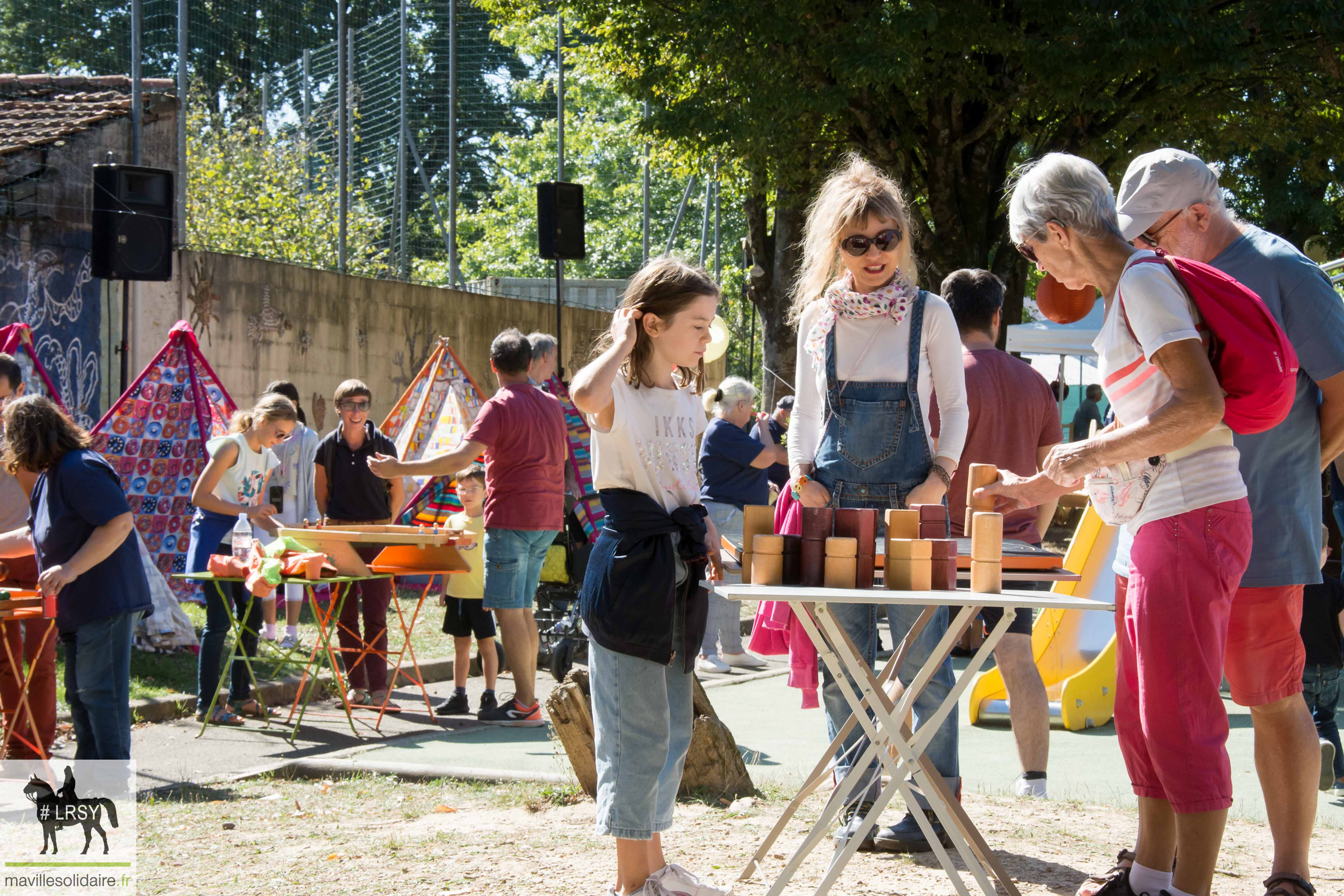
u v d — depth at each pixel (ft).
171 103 49.32
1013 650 17.03
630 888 11.18
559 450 23.79
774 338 61.98
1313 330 11.39
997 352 17.61
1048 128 62.80
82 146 46.21
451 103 69.87
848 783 10.64
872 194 13.29
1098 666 22.75
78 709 17.42
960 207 59.16
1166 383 10.25
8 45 55.06
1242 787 18.07
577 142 157.58
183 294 47.78
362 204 84.89
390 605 34.96
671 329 11.26
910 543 10.47
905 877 12.45
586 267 156.66
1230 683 11.55
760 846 12.91
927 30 50.96
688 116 55.52
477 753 21.15
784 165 56.34
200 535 24.58
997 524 10.39
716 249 83.56
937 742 13.41
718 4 53.21
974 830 11.06
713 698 26.32
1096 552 25.08
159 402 32.96
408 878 12.90
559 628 29.73
